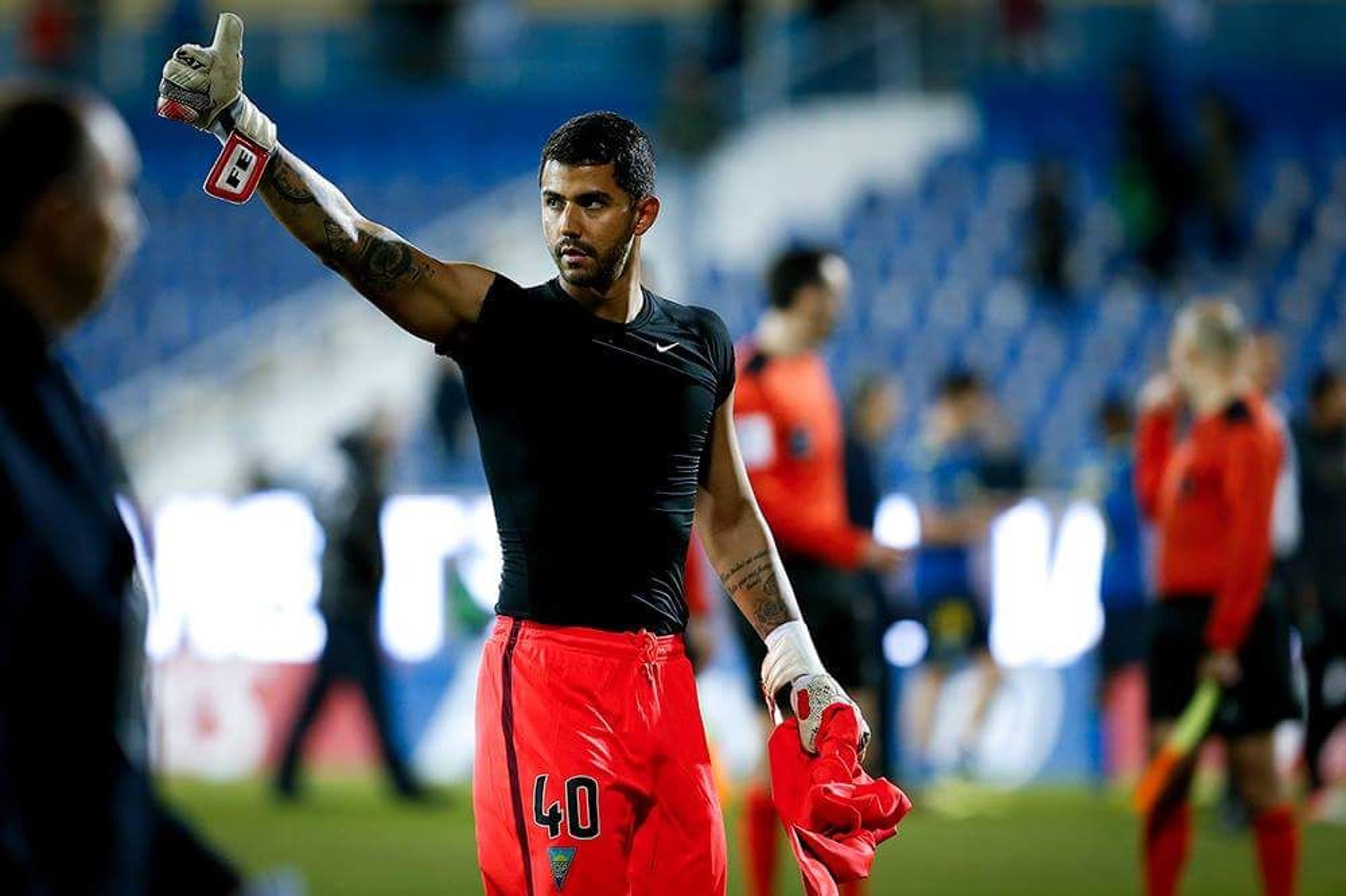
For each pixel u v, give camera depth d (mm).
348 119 73062
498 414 12406
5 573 7504
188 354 60500
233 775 39344
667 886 12414
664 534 12633
